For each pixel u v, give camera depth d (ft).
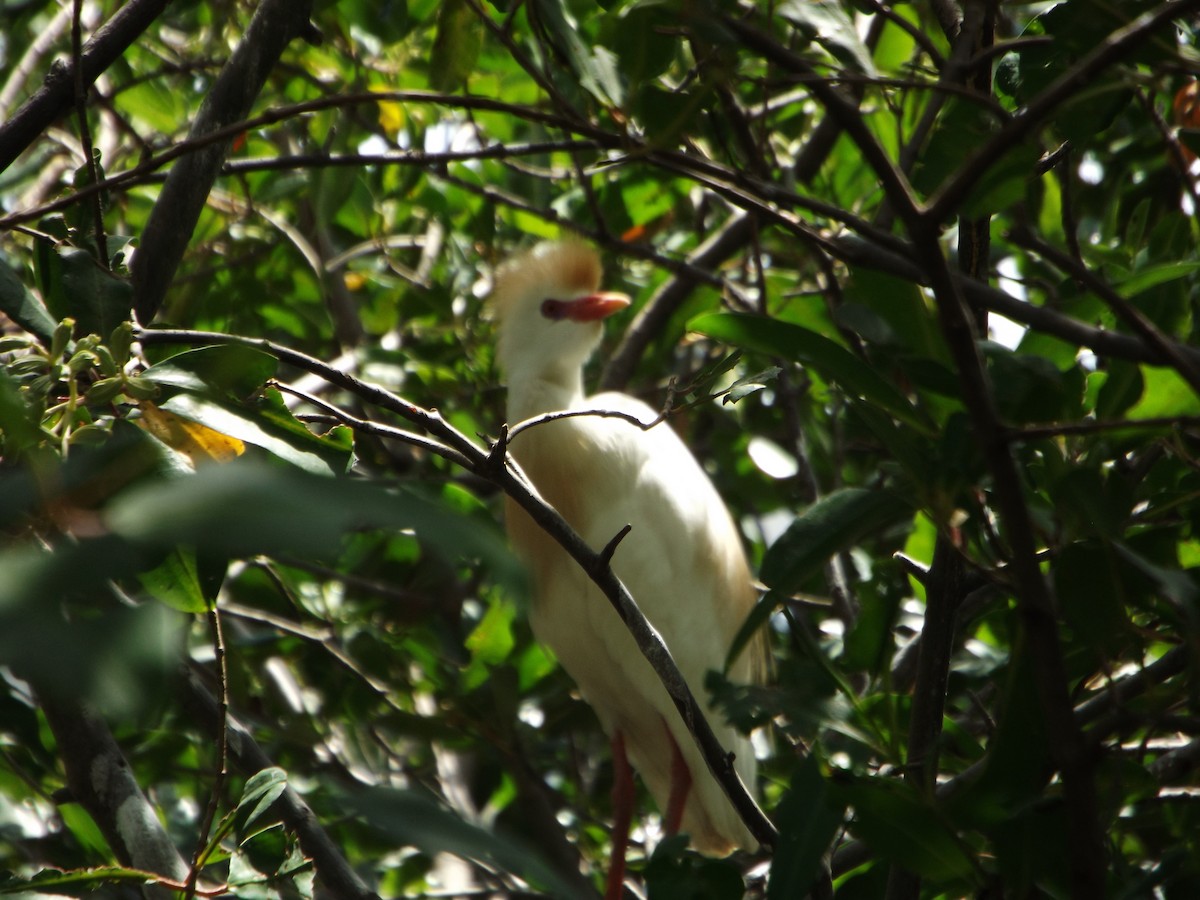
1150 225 24.38
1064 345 11.76
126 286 12.25
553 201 34.04
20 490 3.67
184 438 9.26
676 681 13.52
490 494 32.83
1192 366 9.40
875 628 14.94
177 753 23.56
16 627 2.73
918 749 14.58
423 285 32.42
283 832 13.08
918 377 10.71
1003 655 20.90
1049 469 10.77
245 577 26.81
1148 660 18.06
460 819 7.36
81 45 15.44
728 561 29.55
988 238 14.44
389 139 28.09
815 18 12.64
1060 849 11.52
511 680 24.21
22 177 30.40
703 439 37.58
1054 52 13.28
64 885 11.65
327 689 26.73
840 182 30.35
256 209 29.78
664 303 30.91
